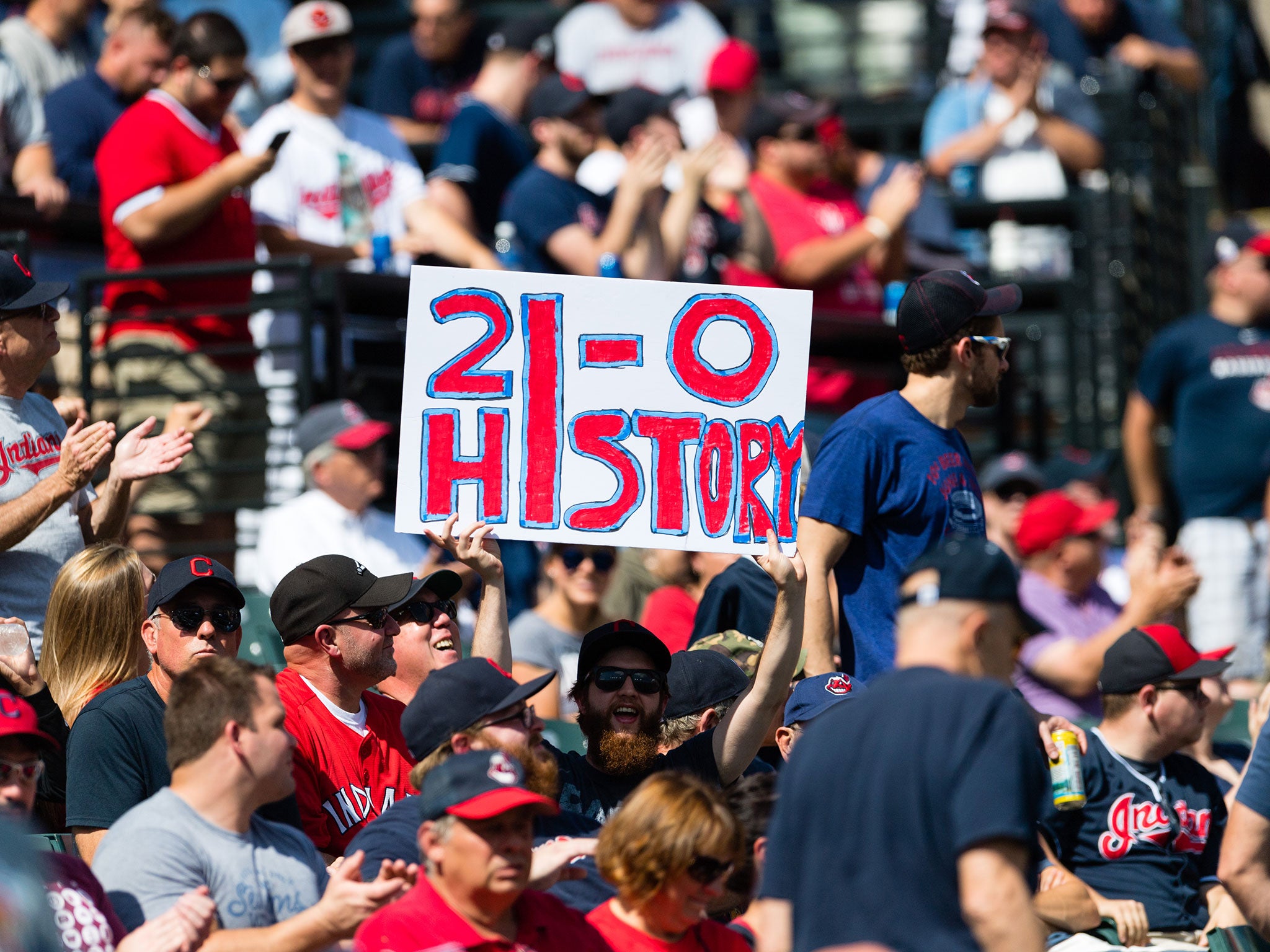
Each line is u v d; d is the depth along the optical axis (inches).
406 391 757.3
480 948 547.2
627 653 713.0
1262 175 2102.6
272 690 601.3
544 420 762.8
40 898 330.3
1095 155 1718.8
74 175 1262.3
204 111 1186.6
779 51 2150.6
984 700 490.3
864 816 488.4
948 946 474.6
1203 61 2103.8
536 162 1371.8
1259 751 751.1
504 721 624.4
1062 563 1261.1
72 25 1413.6
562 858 609.3
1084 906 803.4
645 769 716.7
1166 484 1605.6
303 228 1330.0
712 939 602.9
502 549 1267.2
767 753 821.2
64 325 1229.7
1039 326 1685.5
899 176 1529.3
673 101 1587.1
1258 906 751.7
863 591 749.9
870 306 1508.4
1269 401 1481.3
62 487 775.1
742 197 1470.2
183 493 1176.2
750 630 898.7
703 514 765.9
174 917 543.8
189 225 1155.3
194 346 1186.6
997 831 473.4
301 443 1141.1
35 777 584.4
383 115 1784.0
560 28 1855.3
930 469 740.7
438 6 1765.5
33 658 728.3
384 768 753.0
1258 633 1485.0
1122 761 854.5
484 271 765.3
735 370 774.5
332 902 547.2
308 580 743.7
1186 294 1974.7
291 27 1334.9
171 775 664.4
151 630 721.6
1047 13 1827.0
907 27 2101.4
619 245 1315.2
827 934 486.3
